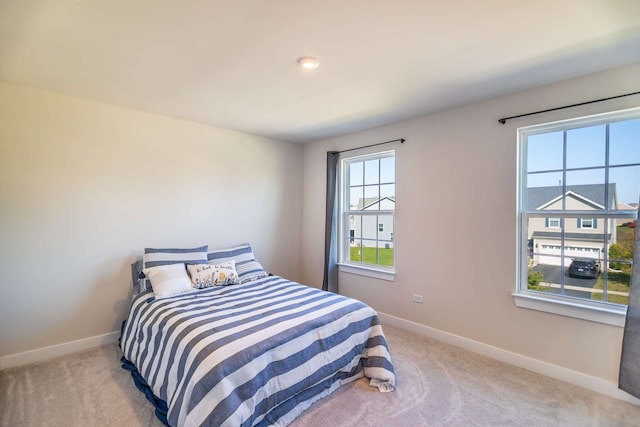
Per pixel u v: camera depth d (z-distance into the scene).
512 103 2.52
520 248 2.54
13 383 2.17
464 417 1.85
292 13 1.51
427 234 3.07
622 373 1.96
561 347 2.28
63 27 1.62
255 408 1.62
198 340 1.76
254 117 3.20
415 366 2.45
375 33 1.69
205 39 1.75
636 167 2.05
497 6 1.45
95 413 1.86
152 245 3.10
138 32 1.68
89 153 2.74
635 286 1.90
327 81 2.31
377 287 3.52
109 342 2.86
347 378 2.21
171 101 2.74
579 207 2.27
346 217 4.00
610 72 2.09
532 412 1.90
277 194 4.16
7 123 2.38
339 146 3.96
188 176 3.34
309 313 2.17
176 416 1.56
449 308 2.91
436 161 3.01
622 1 1.40
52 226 2.57
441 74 2.19
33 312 2.50
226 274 2.96
